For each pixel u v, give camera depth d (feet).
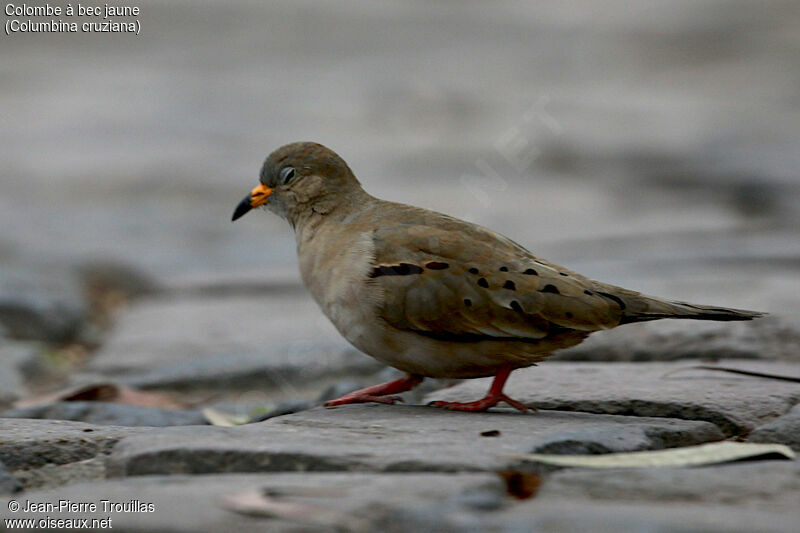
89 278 54.60
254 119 97.25
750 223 61.41
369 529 15.51
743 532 14.88
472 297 23.71
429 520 15.51
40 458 21.31
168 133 92.68
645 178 76.33
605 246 56.59
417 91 106.52
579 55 131.44
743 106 101.71
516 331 23.62
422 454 19.38
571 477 17.92
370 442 20.56
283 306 47.44
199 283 52.65
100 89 113.19
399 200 68.85
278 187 27.94
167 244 61.93
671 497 16.99
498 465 18.83
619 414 25.11
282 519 15.80
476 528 15.19
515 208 67.82
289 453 19.29
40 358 40.11
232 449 19.47
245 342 40.29
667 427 22.38
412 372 25.31
